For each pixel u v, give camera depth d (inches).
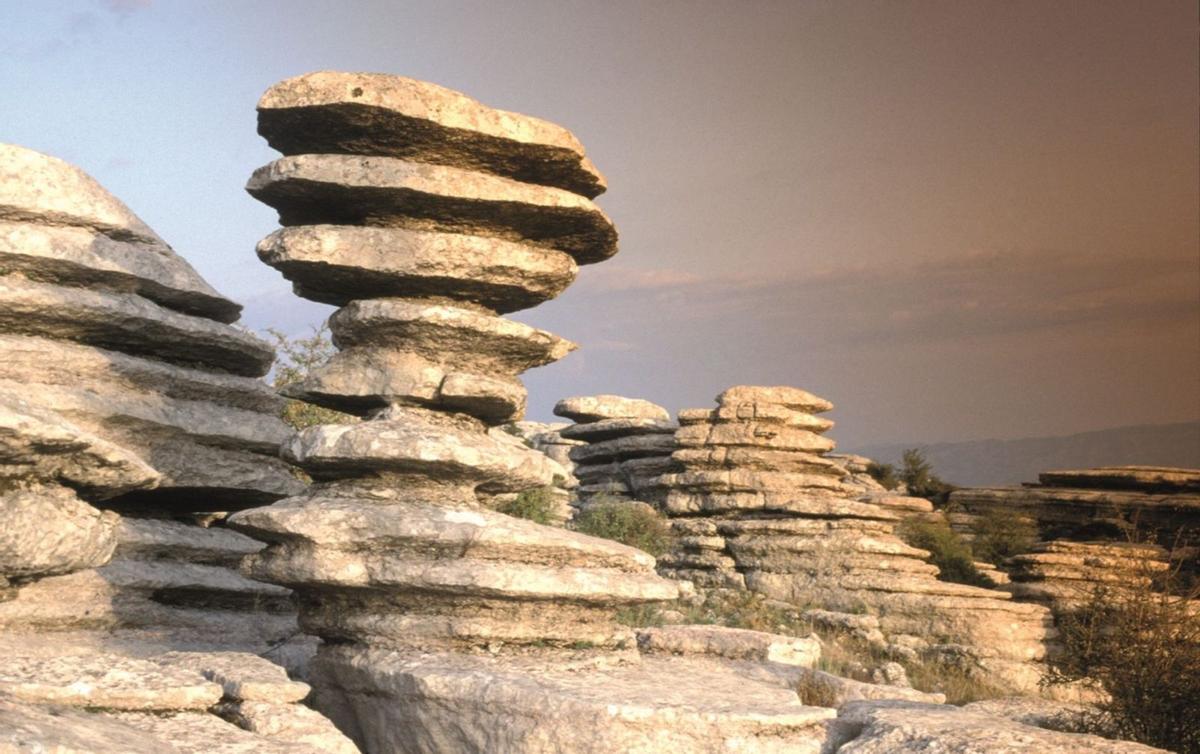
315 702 440.1
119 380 508.7
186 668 374.3
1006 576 1358.3
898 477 2298.2
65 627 461.7
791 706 398.3
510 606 425.1
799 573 1011.9
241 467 549.0
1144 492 1985.7
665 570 1075.9
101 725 281.6
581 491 1289.4
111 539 383.9
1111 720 490.0
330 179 439.2
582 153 460.8
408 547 423.2
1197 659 486.9
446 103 436.8
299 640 525.3
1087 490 2016.5
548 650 434.0
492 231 469.1
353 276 456.1
